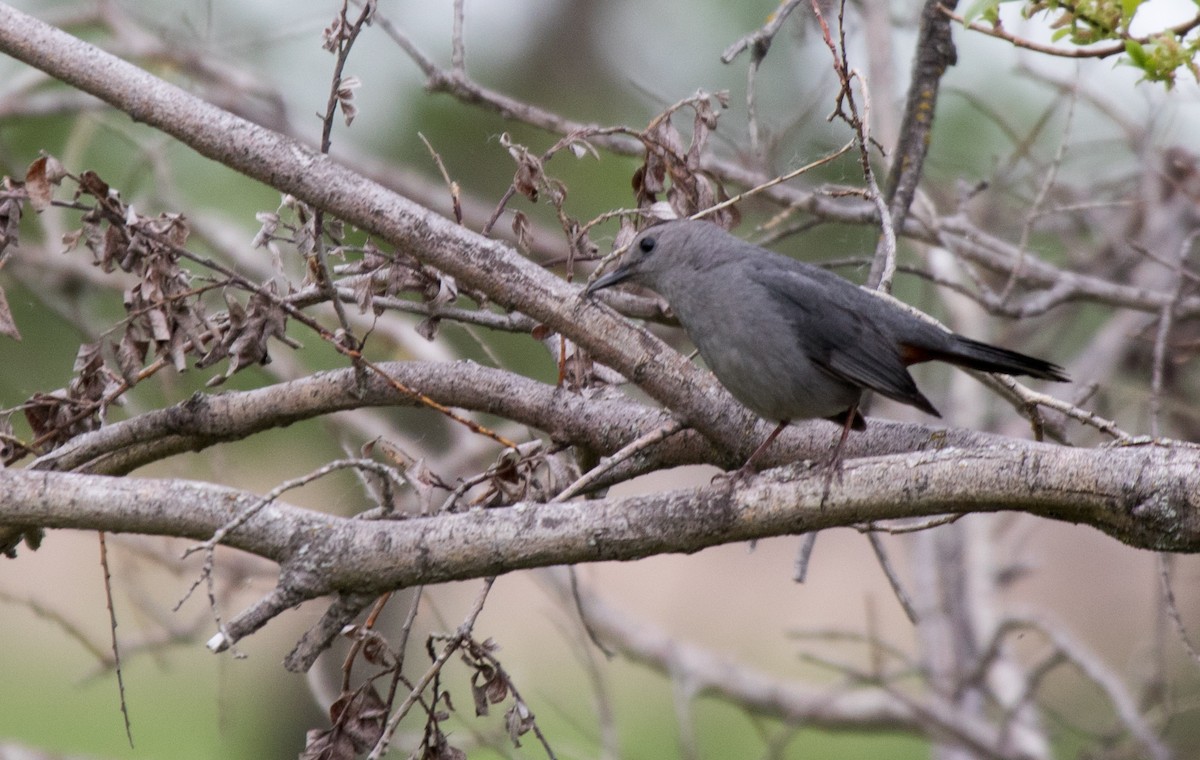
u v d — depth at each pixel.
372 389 7.28
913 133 8.72
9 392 13.82
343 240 7.52
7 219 6.75
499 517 5.69
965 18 7.11
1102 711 17.27
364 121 15.08
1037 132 11.06
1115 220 14.12
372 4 6.25
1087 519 5.57
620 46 15.98
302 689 19.42
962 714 13.99
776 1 15.22
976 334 13.29
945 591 14.35
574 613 14.66
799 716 13.78
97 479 5.69
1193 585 18.75
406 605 17.00
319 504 16.67
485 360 14.77
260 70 14.49
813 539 7.54
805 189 10.66
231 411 7.25
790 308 7.17
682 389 6.73
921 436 7.44
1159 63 6.86
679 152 7.84
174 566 12.27
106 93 6.57
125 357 6.95
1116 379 13.96
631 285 7.97
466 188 15.46
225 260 13.24
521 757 10.96
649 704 20.64
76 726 19.28
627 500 5.75
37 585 22.75
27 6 14.93
